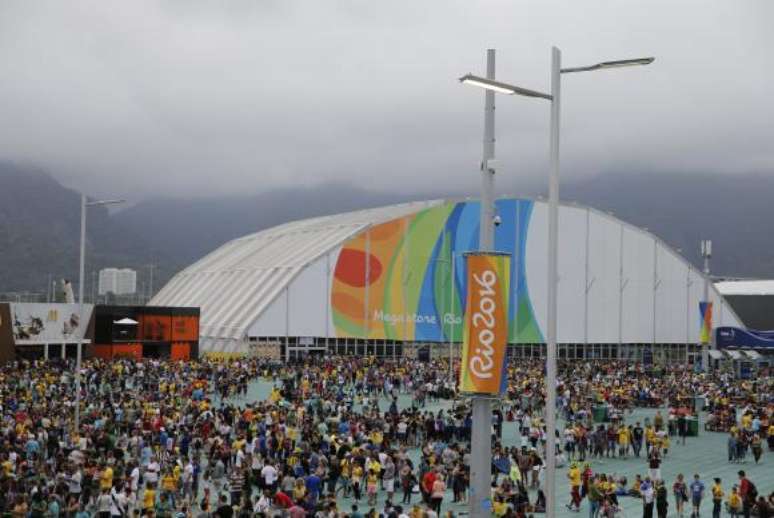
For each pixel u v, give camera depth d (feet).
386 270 329.31
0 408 142.51
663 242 374.02
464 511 114.83
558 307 354.74
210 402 181.88
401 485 124.16
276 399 178.70
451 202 339.16
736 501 109.70
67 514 89.61
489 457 76.23
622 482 126.11
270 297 317.01
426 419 156.15
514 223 350.02
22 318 283.59
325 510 88.17
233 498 103.96
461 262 337.52
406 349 329.31
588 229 361.71
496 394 75.66
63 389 177.47
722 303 382.01
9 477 92.32
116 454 113.29
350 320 324.19
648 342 369.50
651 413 215.72
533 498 124.36
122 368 217.77
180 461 112.68
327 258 322.55
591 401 194.80
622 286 366.63
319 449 123.54
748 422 171.42
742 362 311.27
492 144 78.33
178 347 317.42
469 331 76.28
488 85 66.95
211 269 426.51
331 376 230.07
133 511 98.63
